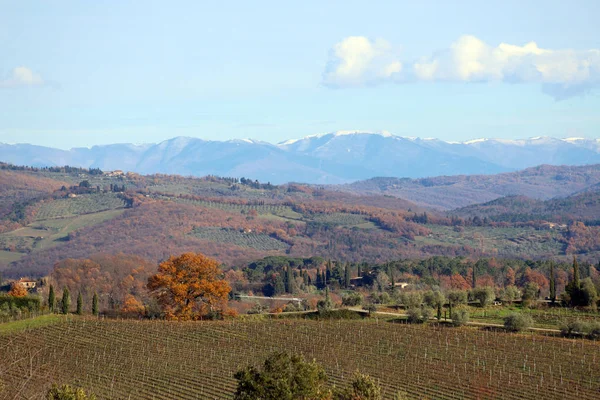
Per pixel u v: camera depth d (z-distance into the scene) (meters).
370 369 136.50
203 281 185.88
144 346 154.88
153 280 185.12
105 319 182.50
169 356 147.75
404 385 126.44
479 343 152.75
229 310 191.12
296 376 92.81
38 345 153.62
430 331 164.75
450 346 151.38
